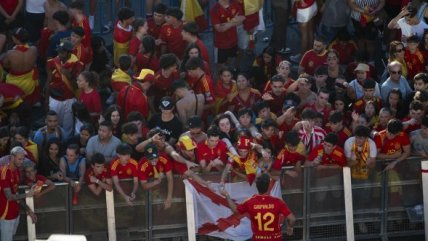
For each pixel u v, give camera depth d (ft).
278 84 155.43
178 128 150.51
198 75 157.07
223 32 170.50
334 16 172.65
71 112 157.58
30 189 141.08
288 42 181.78
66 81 159.43
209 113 159.53
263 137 148.36
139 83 155.12
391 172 150.51
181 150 146.30
